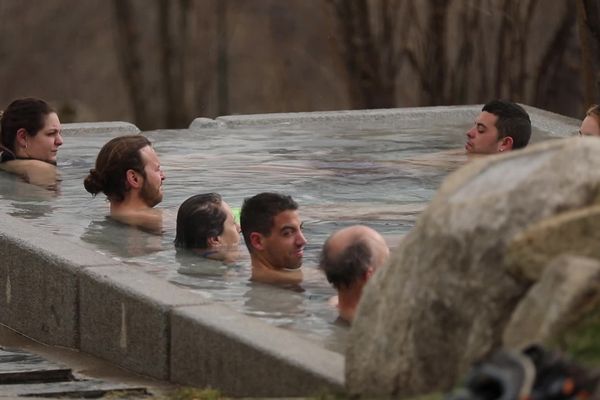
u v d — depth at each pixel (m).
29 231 15.77
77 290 14.20
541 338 9.21
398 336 10.22
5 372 12.95
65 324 14.41
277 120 27.06
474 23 36.66
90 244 16.81
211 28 49.72
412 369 10.11
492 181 10.15
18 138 21.89
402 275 10.31
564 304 9.18
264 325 12.16
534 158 10.19
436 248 10.05
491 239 9.80
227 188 20.61
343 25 37.09
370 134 26.14
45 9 58.75
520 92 36.69
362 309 10.58
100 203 19.33
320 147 24.53
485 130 22.94
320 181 21.19
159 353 12.87
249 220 15.66
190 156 23.59
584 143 9.98
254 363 11.54
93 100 58.50
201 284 14.86
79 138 25.61
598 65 27.20
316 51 59.72
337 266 13.64
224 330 11.98
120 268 14.16
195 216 16.53
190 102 46.00
